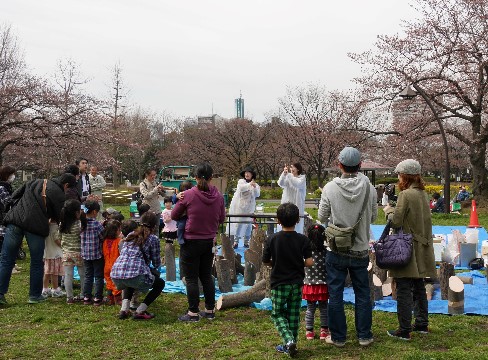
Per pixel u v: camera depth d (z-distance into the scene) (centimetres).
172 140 5328
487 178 2300
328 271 483
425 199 516
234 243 1102
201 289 718
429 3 2183
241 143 4559
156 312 621
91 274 664
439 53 2167
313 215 1927
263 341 501
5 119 1947
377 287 644
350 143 2669
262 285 646
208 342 500
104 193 3183
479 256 913
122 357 464
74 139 1961
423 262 502
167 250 805
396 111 2373
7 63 2659
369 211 479
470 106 2209
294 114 4781
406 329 490
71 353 474
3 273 656
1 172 782
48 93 1925
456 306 577
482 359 423
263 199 3650
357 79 2362
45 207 665
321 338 503
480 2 2073
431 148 4122
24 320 592
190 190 577
